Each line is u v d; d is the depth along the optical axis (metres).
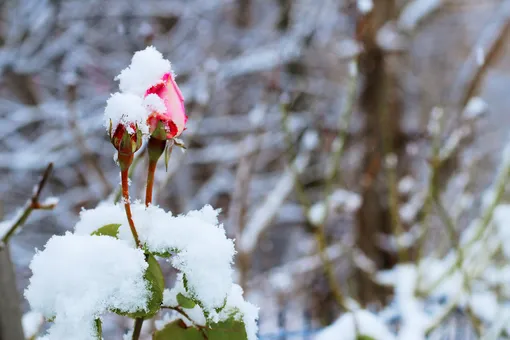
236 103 4.99
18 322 0.81
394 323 2.01
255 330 0.57
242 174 2.41
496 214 1.95
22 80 4.02
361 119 3.67
